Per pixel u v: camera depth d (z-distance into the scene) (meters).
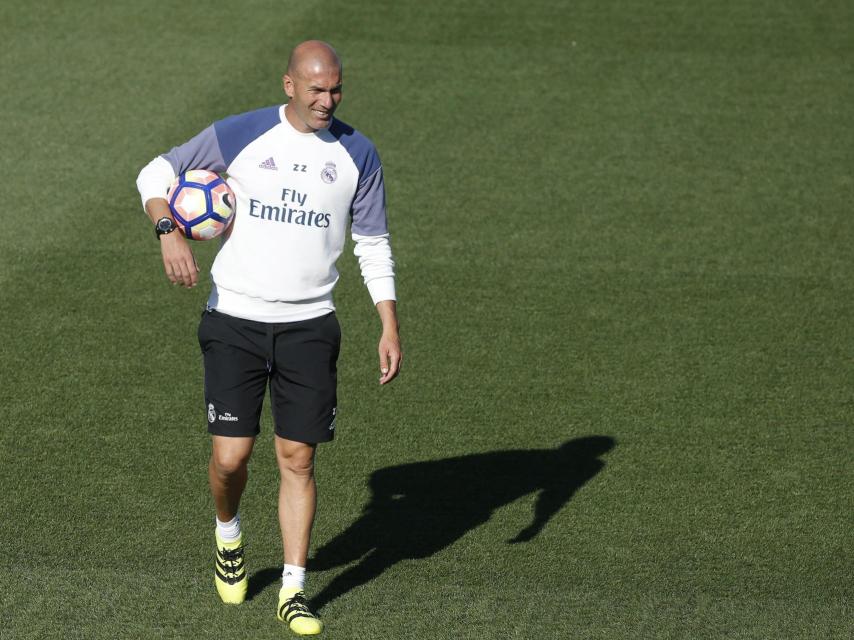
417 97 37.53
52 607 16.30
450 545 18.14
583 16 44.12
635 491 19.64
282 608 15.85
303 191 15.28
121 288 26.16
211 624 16.06
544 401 22.33
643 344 24.44
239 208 15.48
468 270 27.42
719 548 18.20
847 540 18.45
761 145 34.75
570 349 24.19
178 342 24.06
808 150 34.47
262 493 19.34
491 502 19.28
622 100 37.66
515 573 17.47
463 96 37.69
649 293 26.55
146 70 38.75
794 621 16.50
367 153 15.58
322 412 15.81
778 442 21.12
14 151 33.03
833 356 24.11
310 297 15.59
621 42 42.09
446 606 16.64
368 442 20.91
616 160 33.62
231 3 44.50
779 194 31.77
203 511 18.69
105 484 19.34
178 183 15.45
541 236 29.17
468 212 30.36
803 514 19.11
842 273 27.66
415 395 22.44
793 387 22.95
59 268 26.92
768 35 42.88
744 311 25.86
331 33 42.06
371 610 16.52
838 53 41.53
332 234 15.56
